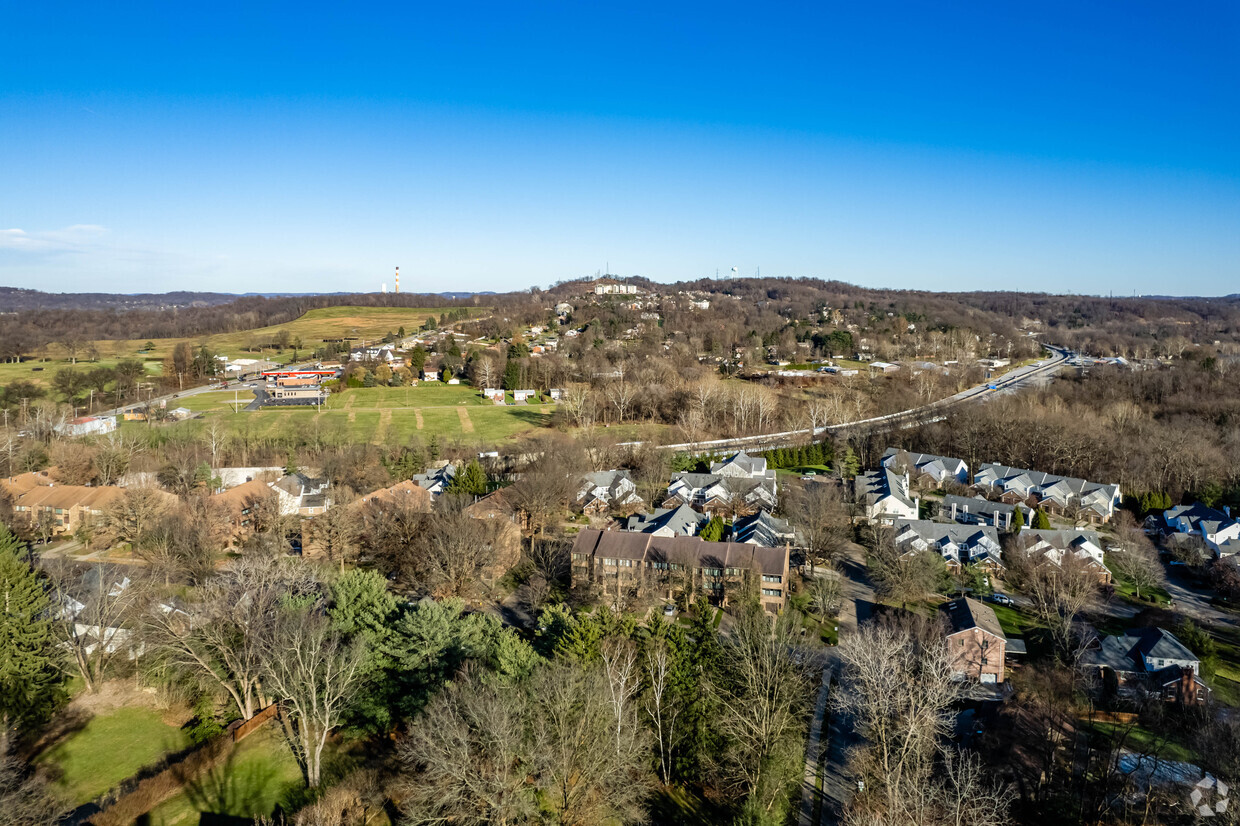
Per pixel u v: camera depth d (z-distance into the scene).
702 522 115.00
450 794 45.19
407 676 61.50
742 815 51.06
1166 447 144.00
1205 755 55.69
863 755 58.03
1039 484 136.88
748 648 61.41
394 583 98.06
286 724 62.59
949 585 95.31
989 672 73.69
